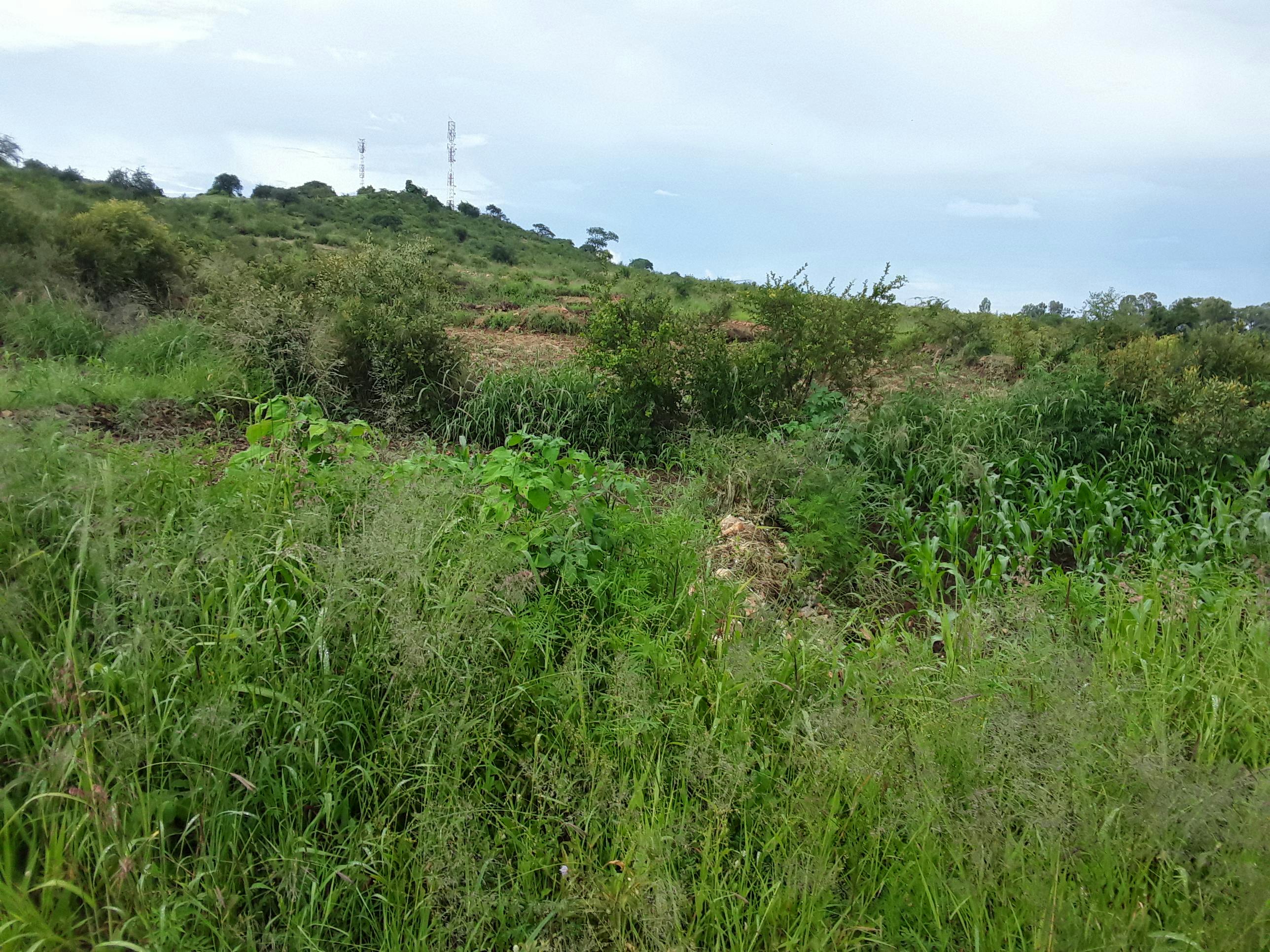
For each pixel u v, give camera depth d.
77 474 3.28
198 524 3.03
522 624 3.03
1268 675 3.35
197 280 11.22
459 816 2.25
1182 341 8.49
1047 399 7.04
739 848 2.48
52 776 2.14
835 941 2.17
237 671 2.52
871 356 7.64
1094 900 2.19
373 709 2.68
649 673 3.05
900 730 2.69
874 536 5.56
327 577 2.79
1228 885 2.14
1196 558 5.22
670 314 7.61
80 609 2.79
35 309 8.27
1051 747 2.43
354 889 2.19
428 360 7.47
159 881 2.05
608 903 2.14
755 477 5.77
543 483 3.59
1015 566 5.17
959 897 2.21
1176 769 2.35
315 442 4.24
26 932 1.85
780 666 3.15
